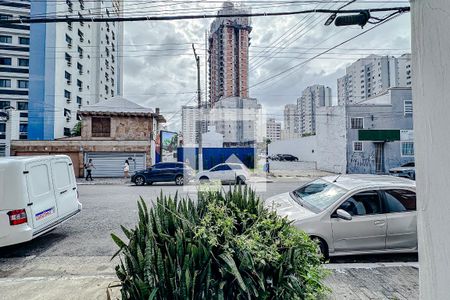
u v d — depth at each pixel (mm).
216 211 2512
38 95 29078
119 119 20328
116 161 19625
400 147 21031
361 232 4074
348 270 3758
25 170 4516
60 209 5340
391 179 4809
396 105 21047
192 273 1973
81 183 15727
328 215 4094
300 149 28922
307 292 2326
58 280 3475
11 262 4238
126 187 13727
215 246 2182
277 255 2195
